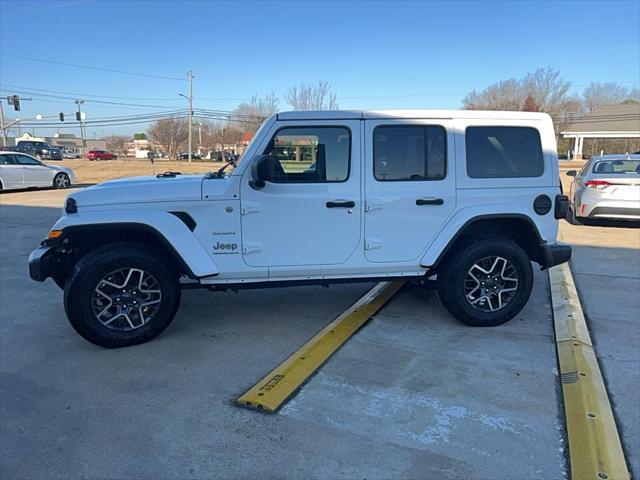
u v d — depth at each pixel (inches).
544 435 109.4
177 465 100.7
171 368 143.8
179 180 161.9
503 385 131.7
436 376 136.8
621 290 218.8
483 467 99.0
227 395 128.3
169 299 159.6
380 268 167.3
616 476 94.7
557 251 172.9
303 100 1414.9
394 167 164.1
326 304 201.5
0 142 2438.5
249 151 157.5
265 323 180.1
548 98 2320.4
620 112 1692.9
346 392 128.2
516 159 170.2
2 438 110.5
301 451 104.7
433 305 197.6
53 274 162.7
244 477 97.0
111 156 2481.5
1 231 382.6
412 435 109.8
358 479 96.0
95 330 152.6
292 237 161.5
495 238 171.6
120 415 119.2
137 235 164.2
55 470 99.7
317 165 161.2
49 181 748.0
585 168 420.2
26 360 149.9
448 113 164.9
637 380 134.7
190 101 2143.2
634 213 369.7
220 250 158.9
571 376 133.7
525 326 175.3
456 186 166.4
